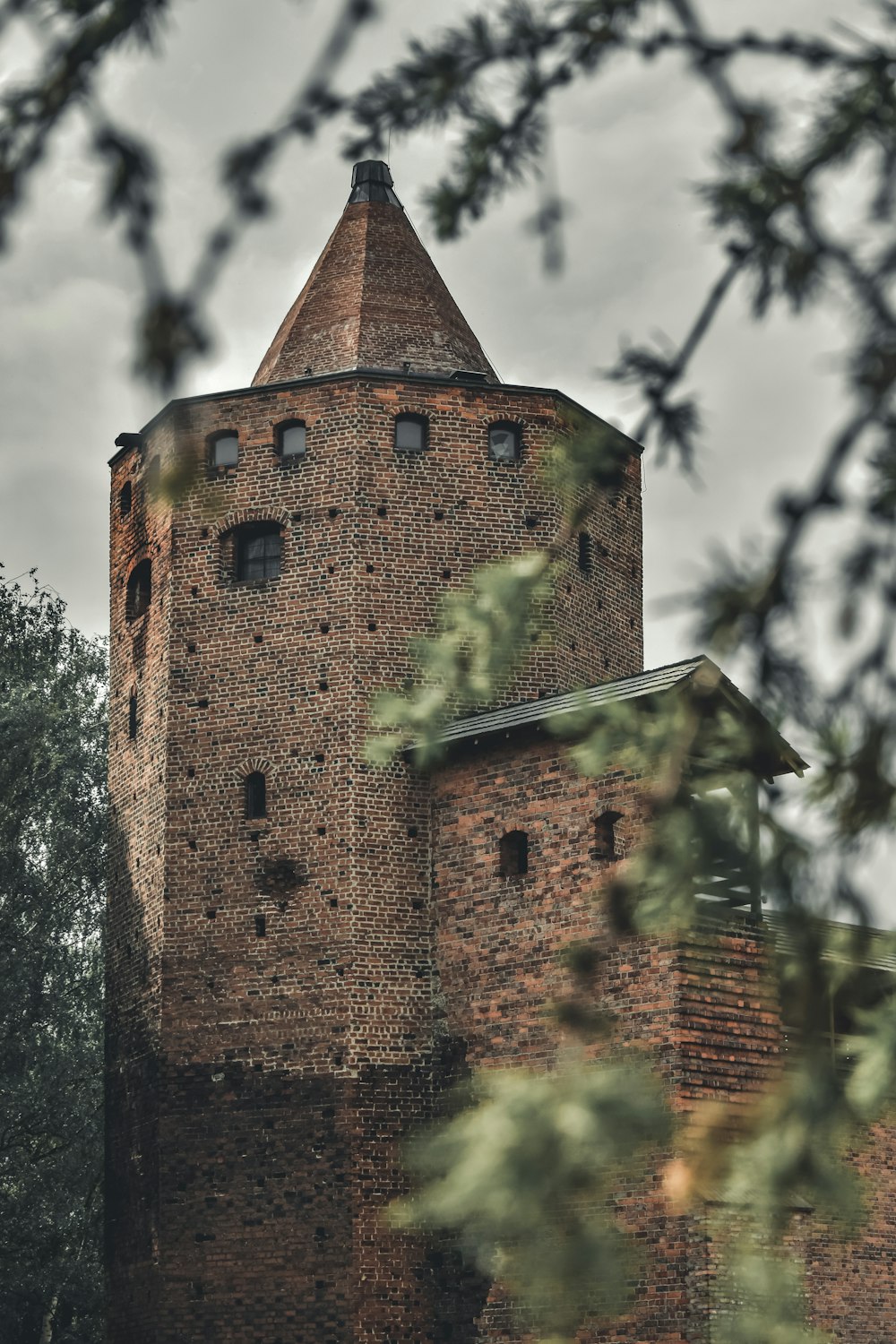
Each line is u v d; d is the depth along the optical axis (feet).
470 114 19.43
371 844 109.19
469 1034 104.83
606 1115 17.13
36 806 153.28
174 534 118.11
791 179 17.72
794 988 19.60
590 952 20.94
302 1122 106.22
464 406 117.39
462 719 109.19
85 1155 139.64
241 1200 106.32
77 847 152.25
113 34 17.02
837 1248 98.12
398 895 108.58
